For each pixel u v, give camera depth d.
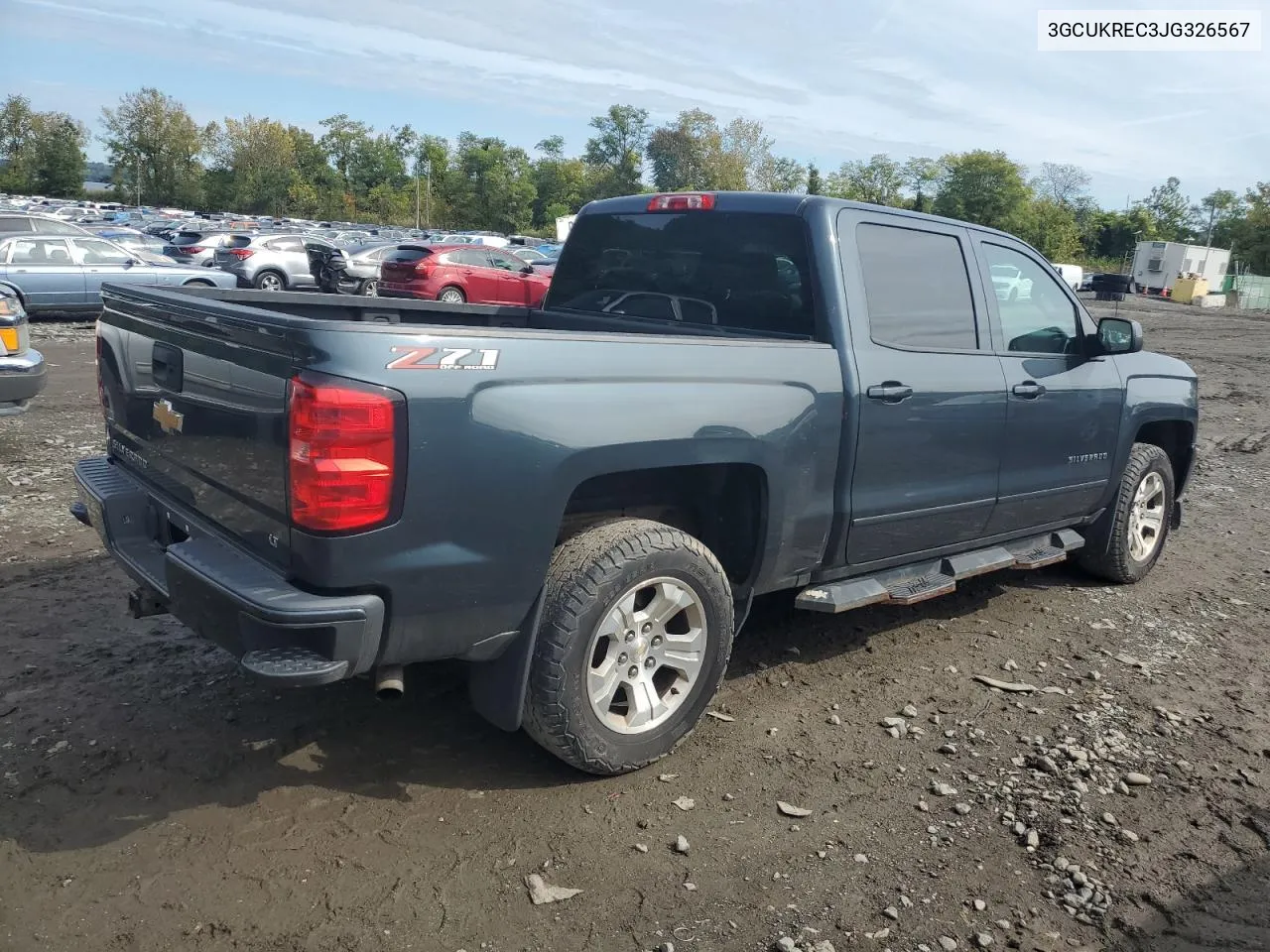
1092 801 3.40
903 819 3.25
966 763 3.63
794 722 3.90
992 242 4.65
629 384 3.16
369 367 2.65
